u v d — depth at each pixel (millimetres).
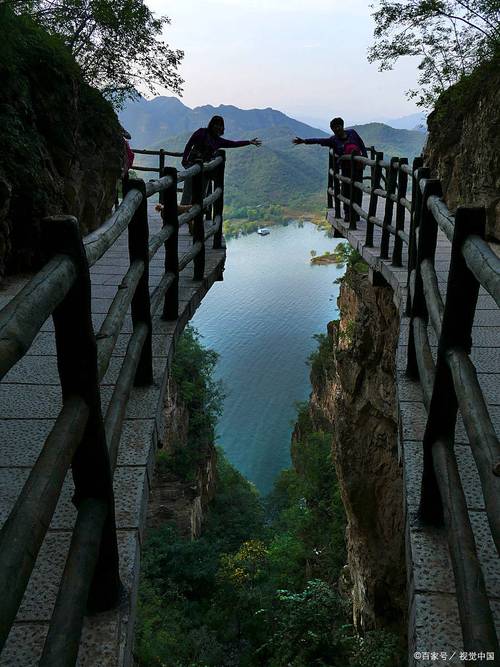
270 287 102312
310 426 26469
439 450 1938
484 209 1754
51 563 1880
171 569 19062
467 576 1442
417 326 3025
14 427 2654
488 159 6930
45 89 5918
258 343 75500
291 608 10594
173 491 22672
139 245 2982
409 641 1966
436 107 8836
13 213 5102
